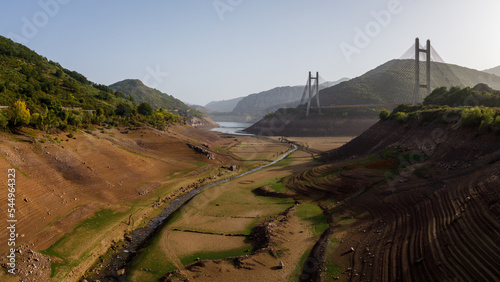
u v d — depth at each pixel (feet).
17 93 222.89
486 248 63.00
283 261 85.30
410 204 102.53
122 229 111.14
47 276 76.07
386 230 91.56
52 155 143.13
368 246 85.66
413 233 82.84
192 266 83.41
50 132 167.22
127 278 79.92
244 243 100.37
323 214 121.70
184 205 141.79
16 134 146.72
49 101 230.27
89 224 108.58
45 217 101.86
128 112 343.05
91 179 143.33
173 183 176.55
